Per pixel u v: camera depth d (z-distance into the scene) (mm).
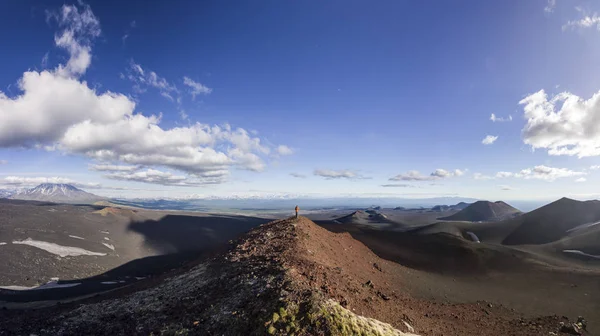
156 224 167875
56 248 100500
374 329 16438
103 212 162000
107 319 24531
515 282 57062
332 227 116875
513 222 134750
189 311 21719
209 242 156750
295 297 18391
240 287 22531
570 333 29672
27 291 67625
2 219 114250
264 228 42781
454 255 77500
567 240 98000
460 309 34625
